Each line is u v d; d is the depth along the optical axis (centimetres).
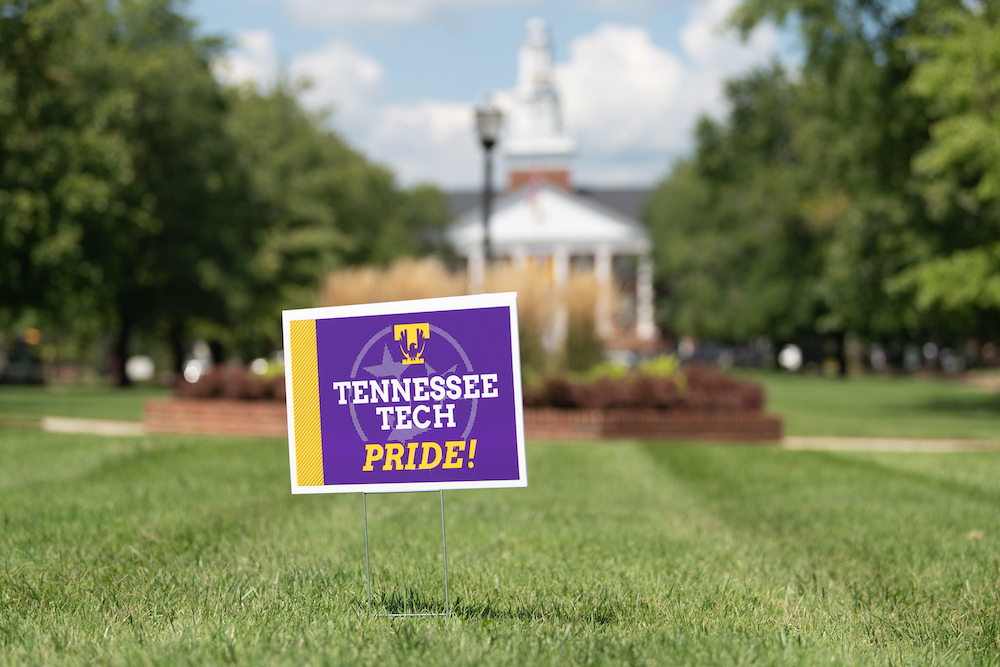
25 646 399
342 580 538
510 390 431
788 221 5331
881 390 3700
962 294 2142
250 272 4153
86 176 2855
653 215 8150
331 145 5319
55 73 2448
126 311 4291
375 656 381
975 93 2016
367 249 5509
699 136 5431
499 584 536
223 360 6431
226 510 786
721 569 588
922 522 788
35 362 5059
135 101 3712
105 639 412
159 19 4288
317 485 450
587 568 582
